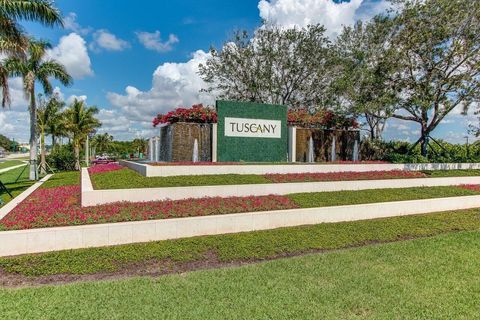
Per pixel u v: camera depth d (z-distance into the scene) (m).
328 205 8.02
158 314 3.36
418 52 13.59
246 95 21.25
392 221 7.61
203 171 10.03
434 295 3.93
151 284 4.15
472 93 13.02
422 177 11.91
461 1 12.42
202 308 3.50
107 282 4.21
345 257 5.30
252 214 6.59
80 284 4.14
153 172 9.42
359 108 14.27
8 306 3.51
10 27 11.02
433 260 5.20
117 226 5.50
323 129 15.77
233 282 4.23
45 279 4.39
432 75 13.64
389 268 4.82
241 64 20.53
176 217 6.33
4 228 5.18
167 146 13.90
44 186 12.42
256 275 4.48
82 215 6.06
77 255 4.88
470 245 6.08
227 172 10.34
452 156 17.14
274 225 6.83
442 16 12.62
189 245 5.50
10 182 14.80
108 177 10.21
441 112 14.66
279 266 4.86
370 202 8.56
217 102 13.12
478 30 12.64
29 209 6.71
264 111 13.90
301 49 19.91
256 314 3.38
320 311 3.48
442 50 13.13
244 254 5.42
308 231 6.56
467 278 4.47
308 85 20.92
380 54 15.20
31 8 11.11
